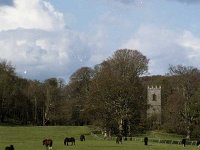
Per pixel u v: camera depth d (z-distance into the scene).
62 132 157.00
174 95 170.00
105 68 164.75
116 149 88.31
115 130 161.00
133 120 159.62
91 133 159.50
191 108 160.88
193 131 161.88
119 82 155.12
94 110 156.62
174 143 133.50
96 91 157.25
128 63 165.50
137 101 156.50
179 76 169.50
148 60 169.75
